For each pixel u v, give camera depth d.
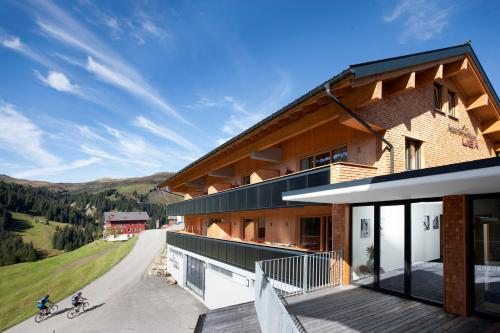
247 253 13.16
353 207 9.14
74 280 34.34
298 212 12.95
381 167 9.32
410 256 7.68
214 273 17.30
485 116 13.40
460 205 6.61
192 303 19.95
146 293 24.12
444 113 11.76
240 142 14.05
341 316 6.52
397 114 9.93
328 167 8.90
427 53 9.53
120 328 17.25
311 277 8.66
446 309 6.71
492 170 4.23
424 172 5.09
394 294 7.97
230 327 6.82
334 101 8.53
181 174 24.08
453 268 6.65
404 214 7.87
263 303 6.52
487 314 6.23
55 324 20.48
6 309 27.47
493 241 6.18
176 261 27.02
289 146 13.68
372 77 8.16
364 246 8.80
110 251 51.47
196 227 26.75
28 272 44.97
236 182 19.02
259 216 15.80
